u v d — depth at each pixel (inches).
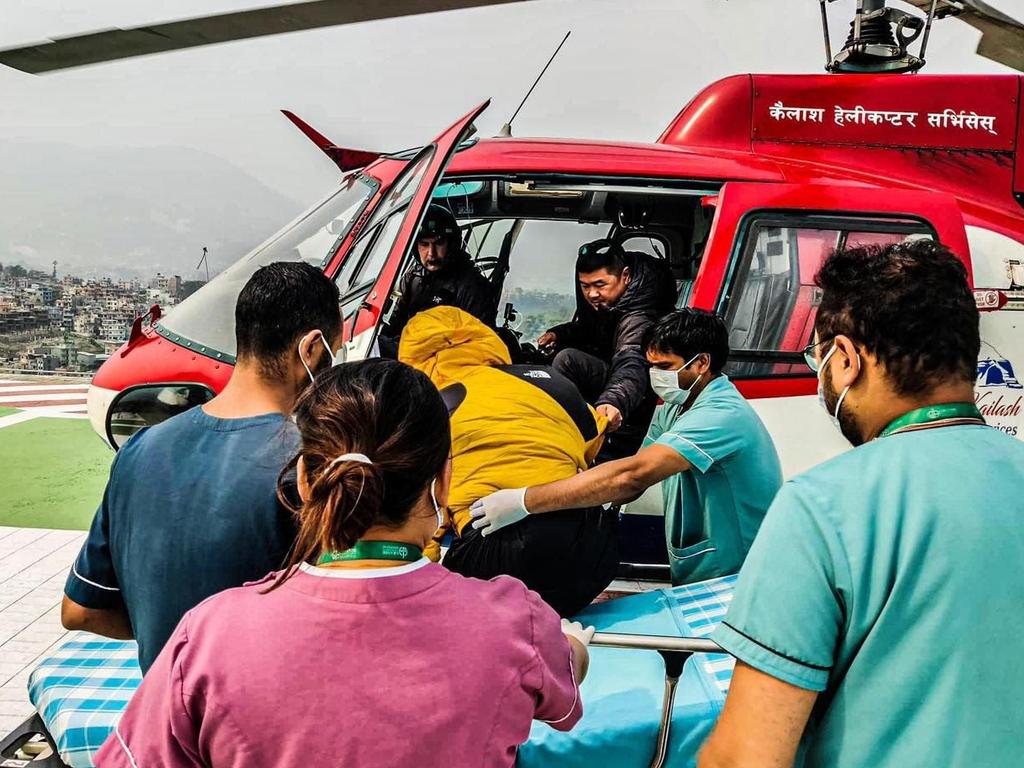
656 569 112.3
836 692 40.5
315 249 123.8
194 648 37.3
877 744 38.7
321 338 56.2
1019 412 123.7
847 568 38.8
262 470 51.9
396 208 114.1
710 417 84.5
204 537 50.8
